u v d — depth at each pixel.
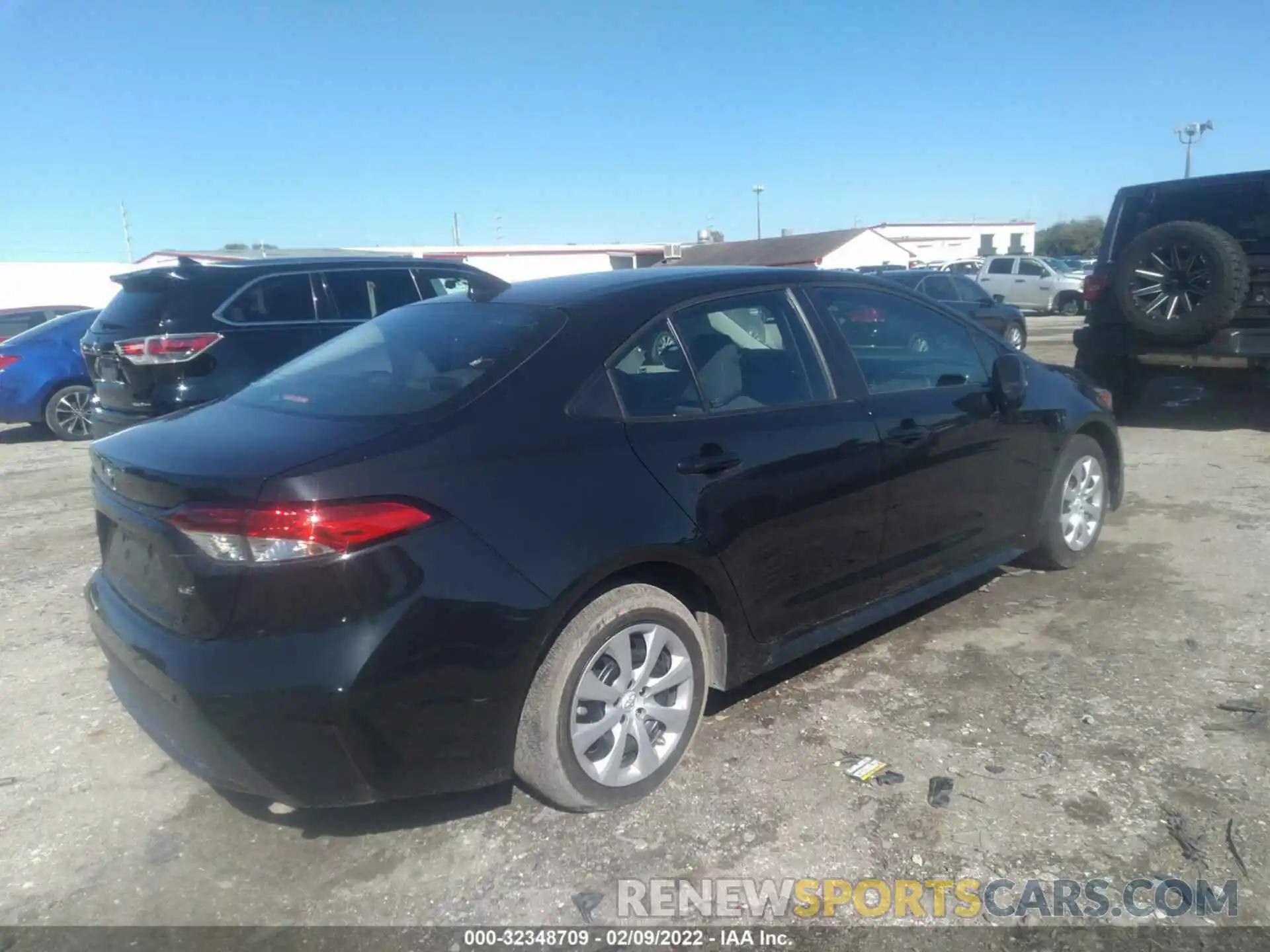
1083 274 28.84
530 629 2.88
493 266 35.44
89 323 11.91
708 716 3.80
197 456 2.90
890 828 3.07
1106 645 4.32
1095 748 3.47
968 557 4.52
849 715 3.77
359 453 2.78
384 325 4.00
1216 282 7.86
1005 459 4.62
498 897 2.84
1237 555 5.41
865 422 3.94
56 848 3.14
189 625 2.76
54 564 6.10
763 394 3.71
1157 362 8.65
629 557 3.10
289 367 3.90
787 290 3.97
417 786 2.82
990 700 3.85
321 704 2.63
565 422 3.14
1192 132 38.56
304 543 2.62
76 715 4.03
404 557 2.71
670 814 3.19
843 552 3.88
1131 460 7.88
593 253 36.66
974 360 4.70
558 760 3.04
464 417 2.99
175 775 3.56
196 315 7.35
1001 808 3.14
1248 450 8.11
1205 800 3.14
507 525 2.89
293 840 3.14
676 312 3.58
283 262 7.93
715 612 3.52
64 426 11.58
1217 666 4.07
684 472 3.31
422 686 2.74
